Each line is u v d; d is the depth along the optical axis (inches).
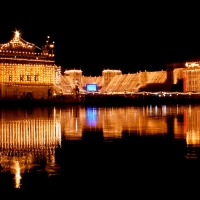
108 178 631.2
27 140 1057.5
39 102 3986.2
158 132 1229.7
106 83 6776.6
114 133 1214.9
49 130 1318.9
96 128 1380.4
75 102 4148.6
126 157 793.6
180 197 541.3
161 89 5831.7
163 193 557.3
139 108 3006.9
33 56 5014.8
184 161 746.8
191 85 5280.5
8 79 4835.1
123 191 567.8
